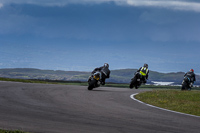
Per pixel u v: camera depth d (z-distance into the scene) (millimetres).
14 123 23734
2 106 30891
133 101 40688
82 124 24406
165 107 36750
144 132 22734
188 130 24031
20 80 80250
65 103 35250
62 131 22016
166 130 23641
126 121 26234
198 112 33531
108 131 22562
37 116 26750
